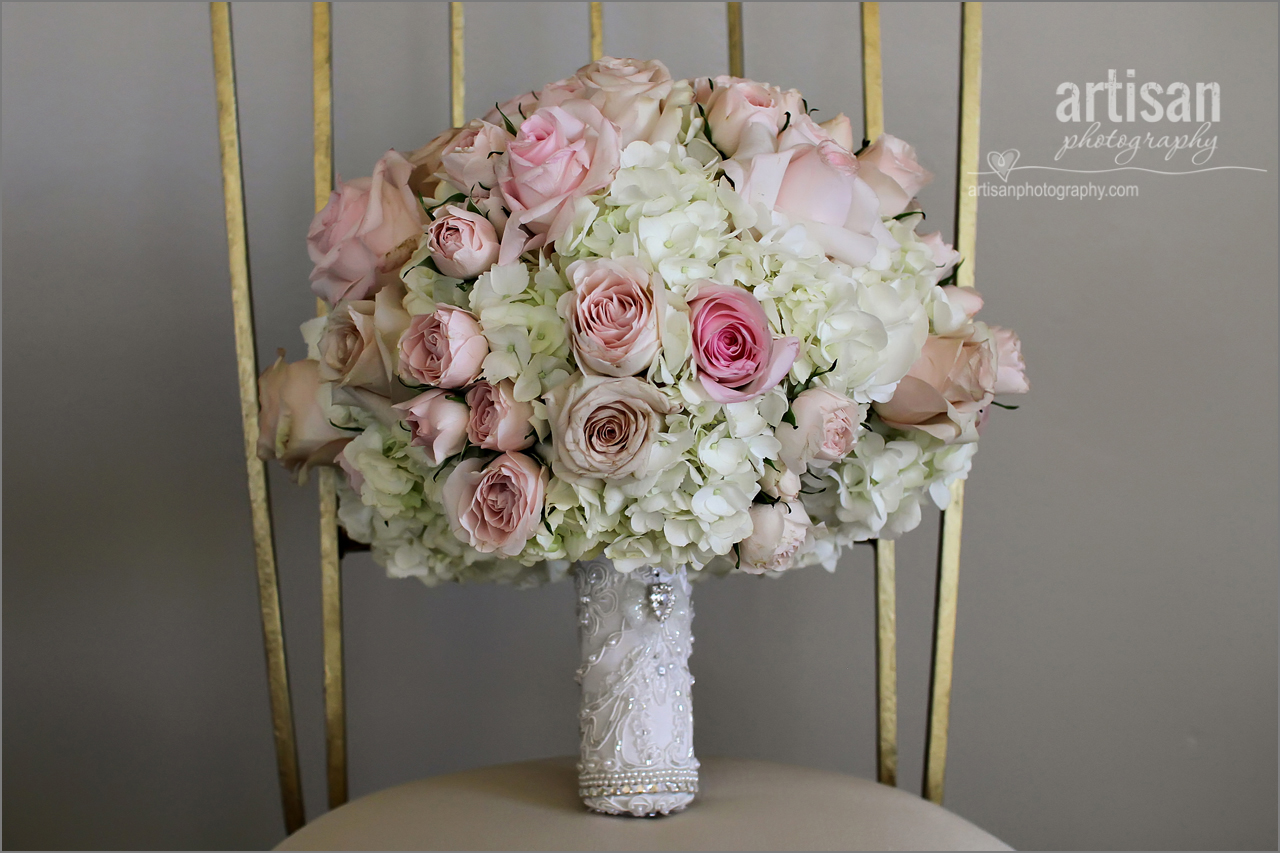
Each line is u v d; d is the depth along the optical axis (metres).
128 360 1.20
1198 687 1.22
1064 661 1.23
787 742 1.25
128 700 1.20
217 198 1.21
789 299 0.64
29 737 1.19
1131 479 1.23
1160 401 1.23
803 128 0.69
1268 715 1.22
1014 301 1.23
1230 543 1.22
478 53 1.22
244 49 1.21
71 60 1.19
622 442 0.59
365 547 1.05
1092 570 1.23
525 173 0.62
